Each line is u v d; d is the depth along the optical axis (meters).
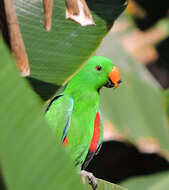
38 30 6.98
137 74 7.65
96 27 7.01
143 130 7.52
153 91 7.64
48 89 7.02
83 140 7.16
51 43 7.00
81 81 7.19
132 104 7.55
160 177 7.53
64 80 7.02
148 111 7.57
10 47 6.74
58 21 7.00
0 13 6.73
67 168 4.83
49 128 4.85
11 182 4.67
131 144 7.48
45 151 4.80
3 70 4.84
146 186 7.50
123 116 7.52
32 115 4.82
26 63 6.75
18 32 6.74
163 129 7.57
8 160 4.68
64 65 7.01
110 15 7.01
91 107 7.18
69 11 6.77
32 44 6.99
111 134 7.46
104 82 7.20
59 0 7.00
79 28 7.01
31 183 4.72
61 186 4.79
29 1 6.98
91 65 7.19
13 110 4.78
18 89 4.83
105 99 7.53
